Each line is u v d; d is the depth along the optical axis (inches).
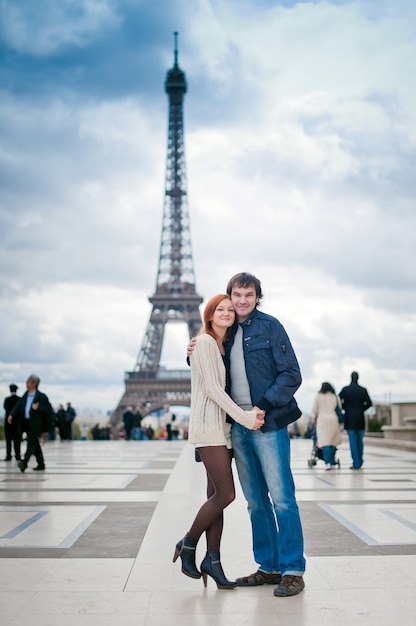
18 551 415.8
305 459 1213.7
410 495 664.4
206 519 345.4
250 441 355.3
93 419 7864.2
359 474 889.5
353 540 446.3
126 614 298.2
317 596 324.2
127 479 824.9
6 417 1169.4
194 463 1083.9
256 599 323.3
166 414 2536.9
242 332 363.9
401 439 1585.9
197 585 346.9
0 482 796.6
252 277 364.8
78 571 368.8
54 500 633.6
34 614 296.7
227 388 362.6
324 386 965.8
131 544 436.1
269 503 366.9
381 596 322.7
